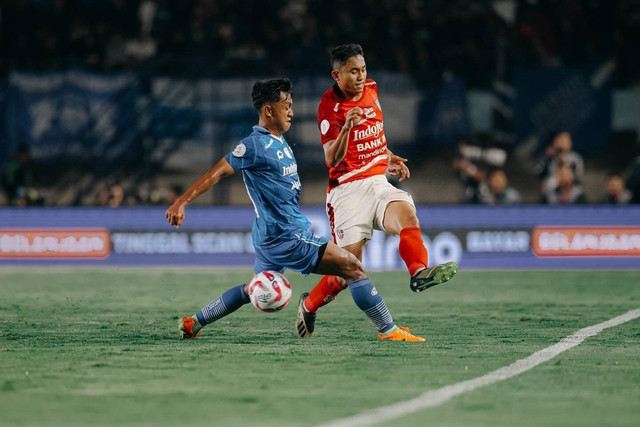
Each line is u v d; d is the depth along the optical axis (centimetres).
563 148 4872
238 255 4659
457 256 4609
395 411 1550
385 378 1855
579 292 3647
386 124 4922
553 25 5638
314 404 1609
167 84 4941
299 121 4828
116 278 4147
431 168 4912
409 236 2244
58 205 4931
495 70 5275
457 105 4900
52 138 4969
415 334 2527
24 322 2781
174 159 4947
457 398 1656
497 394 1694
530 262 4603
